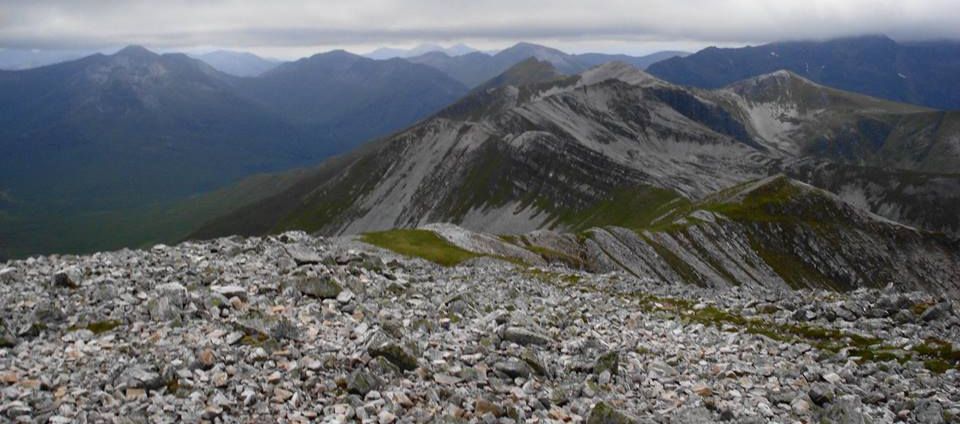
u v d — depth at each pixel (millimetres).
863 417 18766
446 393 18328
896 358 27438
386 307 27344
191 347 19484
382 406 16984
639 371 22703
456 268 51406
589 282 48562
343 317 24719
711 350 26750
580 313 32219
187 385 17016
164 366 17781
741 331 32500
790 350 27984
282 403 16797
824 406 20766
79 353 19406
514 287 39375
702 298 41375
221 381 17359
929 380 24172
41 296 25391
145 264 32312
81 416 15078
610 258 139750
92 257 35094
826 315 35031
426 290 33562
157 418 15328
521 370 20516
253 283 28531
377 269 37938
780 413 19938
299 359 19422
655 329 30672
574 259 124438
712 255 169250
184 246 39688
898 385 23234
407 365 19703
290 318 23609
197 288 26891
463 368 20172
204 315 23375
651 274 142750
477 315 28359
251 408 16375
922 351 28094
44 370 18125
